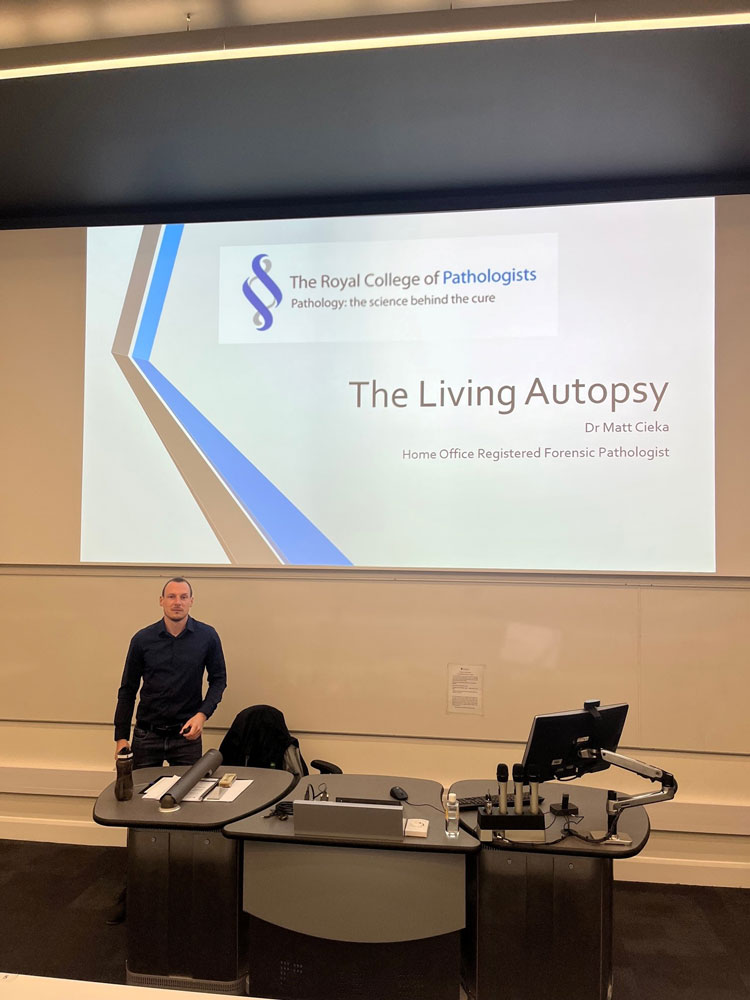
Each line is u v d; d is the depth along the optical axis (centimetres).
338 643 350
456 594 344
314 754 349
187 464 363
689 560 329
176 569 362
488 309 348
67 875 328
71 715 366
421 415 350
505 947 214
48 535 371
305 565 353
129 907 235
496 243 349
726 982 253
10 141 316
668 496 332
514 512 341
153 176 348
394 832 214
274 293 363
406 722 344
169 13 253
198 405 365
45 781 363
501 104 285
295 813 218
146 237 372
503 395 345
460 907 214
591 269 341
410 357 352
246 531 358
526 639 339
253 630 356
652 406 335
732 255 332
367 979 221
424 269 353
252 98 282
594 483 337
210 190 362
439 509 346
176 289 369
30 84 274
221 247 368
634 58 255
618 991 247
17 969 253
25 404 375
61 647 368
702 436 331
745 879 322
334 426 355
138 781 260
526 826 214
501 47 249
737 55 253
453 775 340
